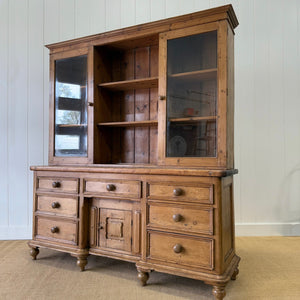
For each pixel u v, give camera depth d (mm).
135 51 2279
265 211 2680
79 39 2148
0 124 2725
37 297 1524
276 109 2682
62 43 2221
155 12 2707
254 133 2688
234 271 1733
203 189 1550
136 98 2281
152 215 1692
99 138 2178
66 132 2217
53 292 1585
